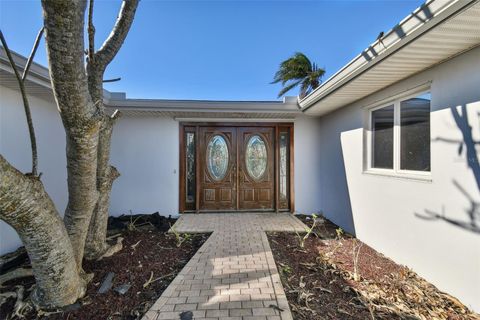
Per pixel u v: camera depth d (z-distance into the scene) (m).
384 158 3.50
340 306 2.14
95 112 1.93
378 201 3.48
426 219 2.63
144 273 2.72
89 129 1.89
